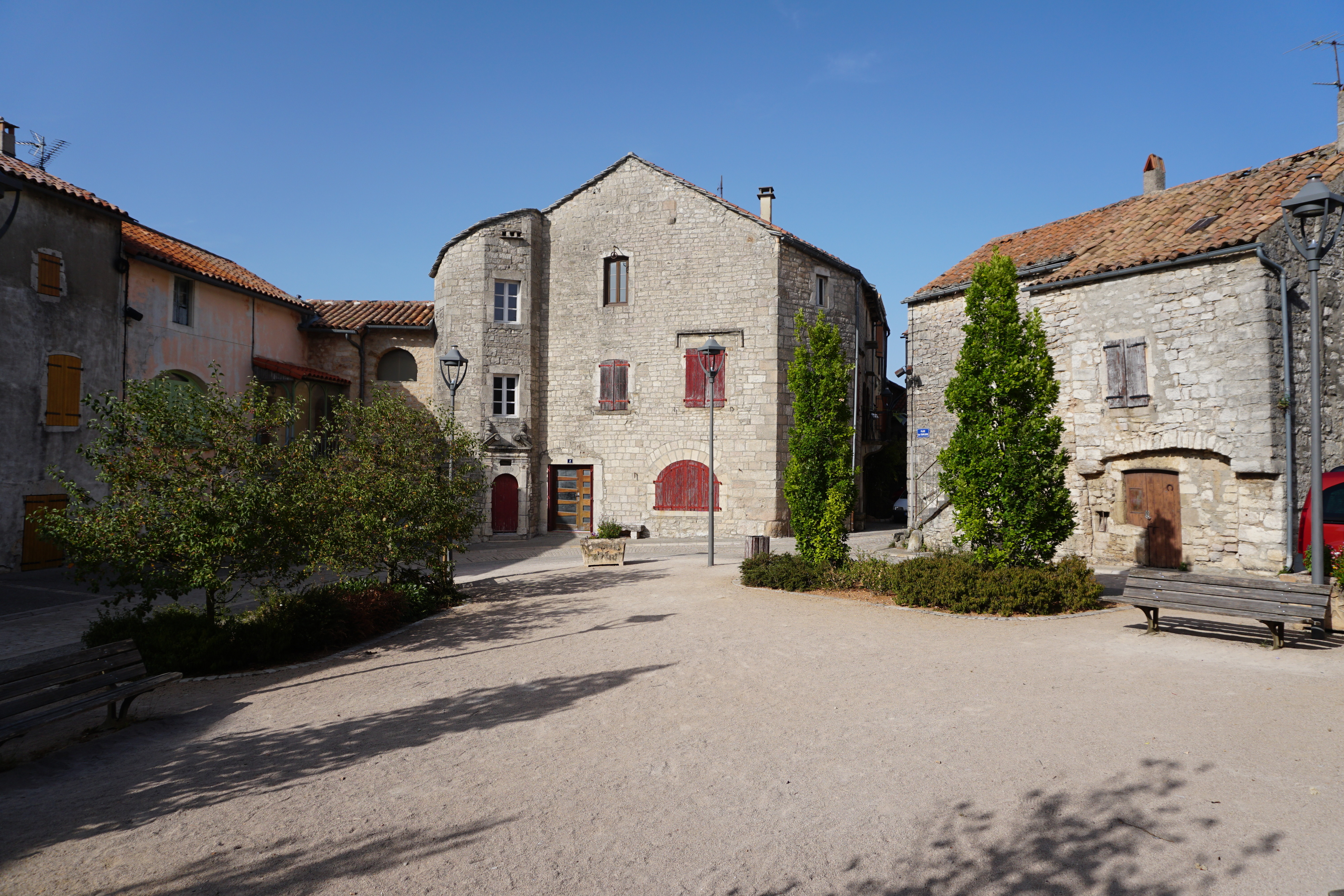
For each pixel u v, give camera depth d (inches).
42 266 608.7
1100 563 532.1
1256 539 447.2
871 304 1074.1
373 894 135.8
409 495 438.9
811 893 133.4
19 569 585.0
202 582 296.5
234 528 298.2
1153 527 502.3
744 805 168.6
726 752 200.2
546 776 188.7
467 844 154.3
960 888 133.6
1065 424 547.8
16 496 586.2
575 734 219.6
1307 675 247.1
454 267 926.4
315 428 896.9
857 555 591.2
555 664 306.7
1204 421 466.6
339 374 959.0
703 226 892.6
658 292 906.1
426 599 444.8
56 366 615.8
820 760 192.2
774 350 860.0
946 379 688.4
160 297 721.6
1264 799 160.7
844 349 943.0
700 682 268.5
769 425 860.0
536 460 936.3
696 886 136.5
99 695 227.0
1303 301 462.3
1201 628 319.9
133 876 143.6
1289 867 135.1
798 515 495.5
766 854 147.1
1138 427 502.9
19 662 344.5
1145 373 498.6
